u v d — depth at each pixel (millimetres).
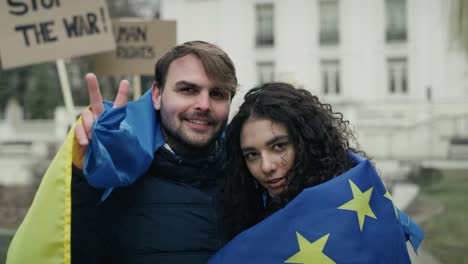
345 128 2373
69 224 1905
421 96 20344
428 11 20312
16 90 27141
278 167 2188
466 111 18172
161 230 2131
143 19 4840
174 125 2209
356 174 2119
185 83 2189
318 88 21547
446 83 20047
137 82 4863
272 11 21938
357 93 21172
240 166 2299
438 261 5809
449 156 16047
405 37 20734
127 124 2059
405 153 16844
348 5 21250
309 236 2006
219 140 2432
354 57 21188
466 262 5727
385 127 17047
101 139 1872
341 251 1962
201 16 22172
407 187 11016
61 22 4223
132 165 2016
